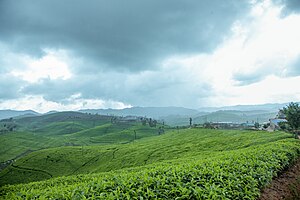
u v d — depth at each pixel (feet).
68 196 33.81
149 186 35.42
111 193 32.04
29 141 570.87
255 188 41.11
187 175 41.27
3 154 442.50
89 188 36.27
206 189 35.78
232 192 36.94
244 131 323.78
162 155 237.66
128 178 41.11
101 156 312.29
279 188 49.57
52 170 286.87
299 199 45.62
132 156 269.23
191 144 265.13
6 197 44.80
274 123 358.43
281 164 63.52
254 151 77.51
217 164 52.11
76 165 293.84
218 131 355.36
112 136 631.15
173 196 33.32
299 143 112.27
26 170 290.15
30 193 41.73
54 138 643.86
